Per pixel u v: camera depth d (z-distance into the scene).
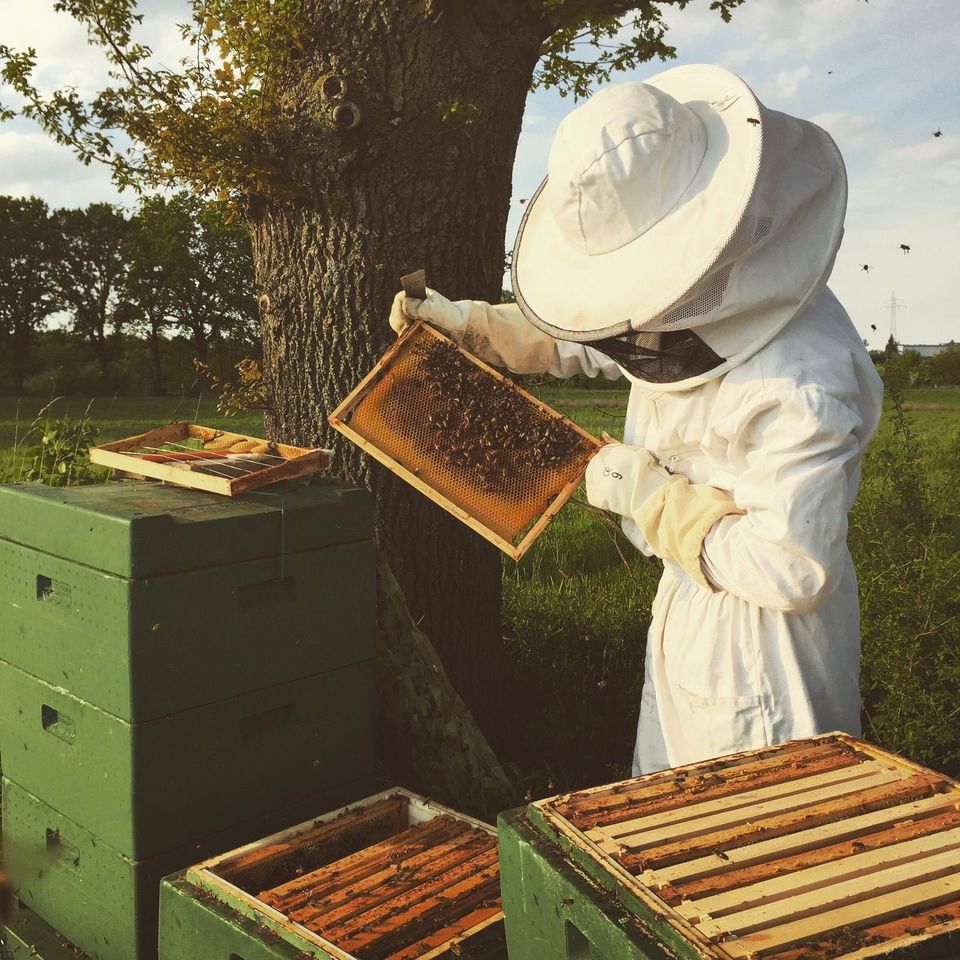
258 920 1.74
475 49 3.42
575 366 2.84
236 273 58.75
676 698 2.23
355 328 3.53
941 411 9.90
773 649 2.08
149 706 2.05
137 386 59.47
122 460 2.61
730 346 1.96
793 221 1.91
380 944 1.68
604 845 1.33
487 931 1.71
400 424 2.47
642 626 4.46
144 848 2.09
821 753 1.70
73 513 2.11
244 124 3.47
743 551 1.94
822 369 1.94
